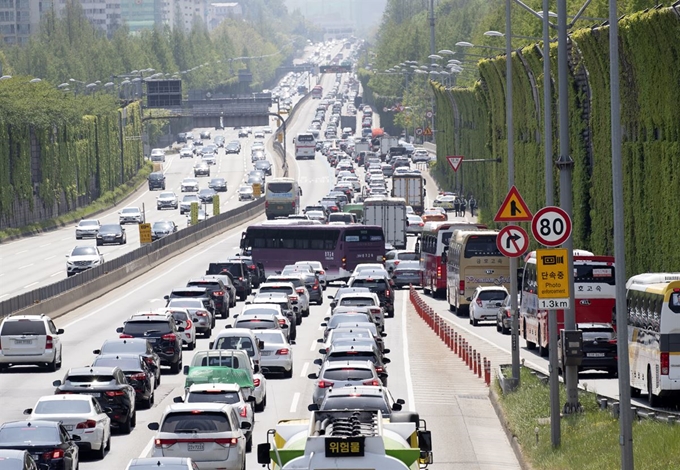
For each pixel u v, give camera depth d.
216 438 74.75
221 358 107.81
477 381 128.00
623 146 158.50
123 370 110.69
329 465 46.34
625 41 156.00
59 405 87.62
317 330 180.75
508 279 195.62
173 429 75.38
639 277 105.06
